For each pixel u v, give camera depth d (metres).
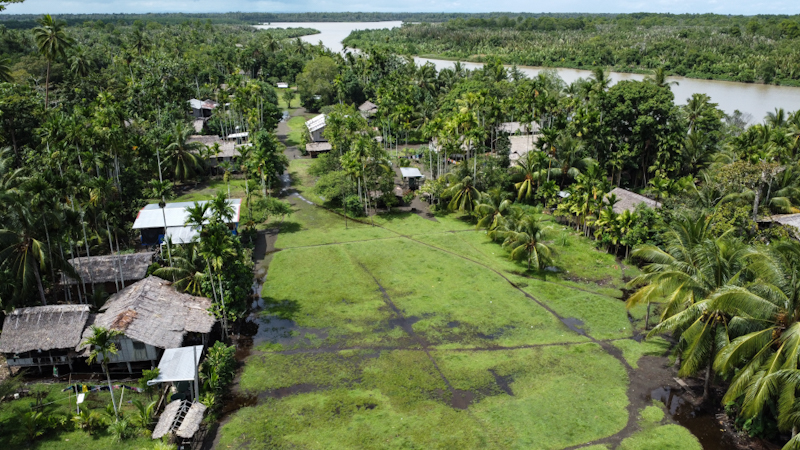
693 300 30.92
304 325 41.75
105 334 30.52
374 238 59.53
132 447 29.03
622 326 41.25
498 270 51.47
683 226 39.91
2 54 117.75
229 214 48.31
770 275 27.56
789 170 55.97
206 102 122.81
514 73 137.00
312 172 76.69
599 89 87.69
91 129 58.75
